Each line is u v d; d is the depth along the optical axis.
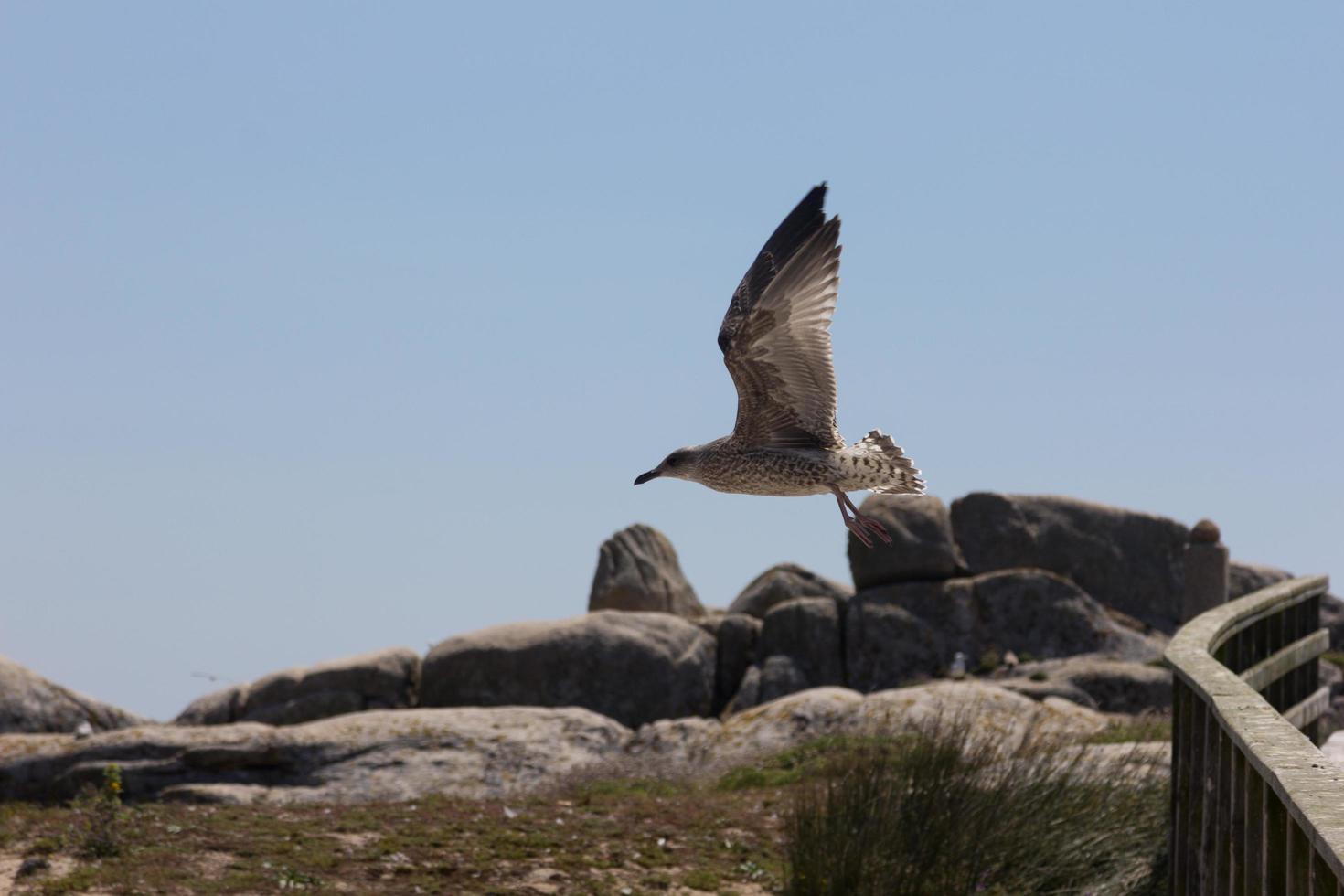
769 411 11.25
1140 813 12.67
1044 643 29.33
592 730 21.81
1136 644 29.16
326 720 21.67
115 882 11.41
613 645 28.27
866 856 12.11
